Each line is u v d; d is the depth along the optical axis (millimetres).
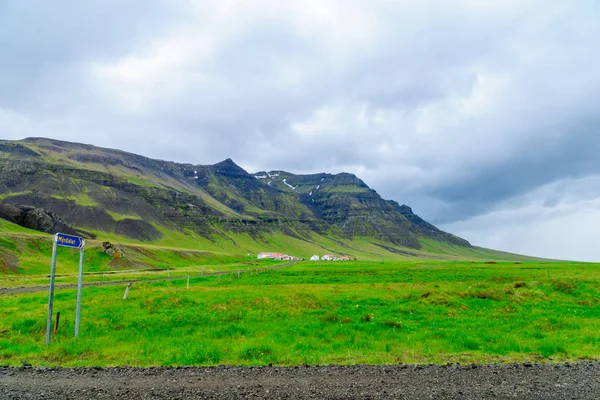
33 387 10844
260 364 13578
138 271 104688
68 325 19766
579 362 13875
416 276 71625
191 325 21078
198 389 10648
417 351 15594
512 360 14312
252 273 85438
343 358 14367
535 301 32062
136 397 10062
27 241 122938
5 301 30750
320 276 73062
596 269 92688
